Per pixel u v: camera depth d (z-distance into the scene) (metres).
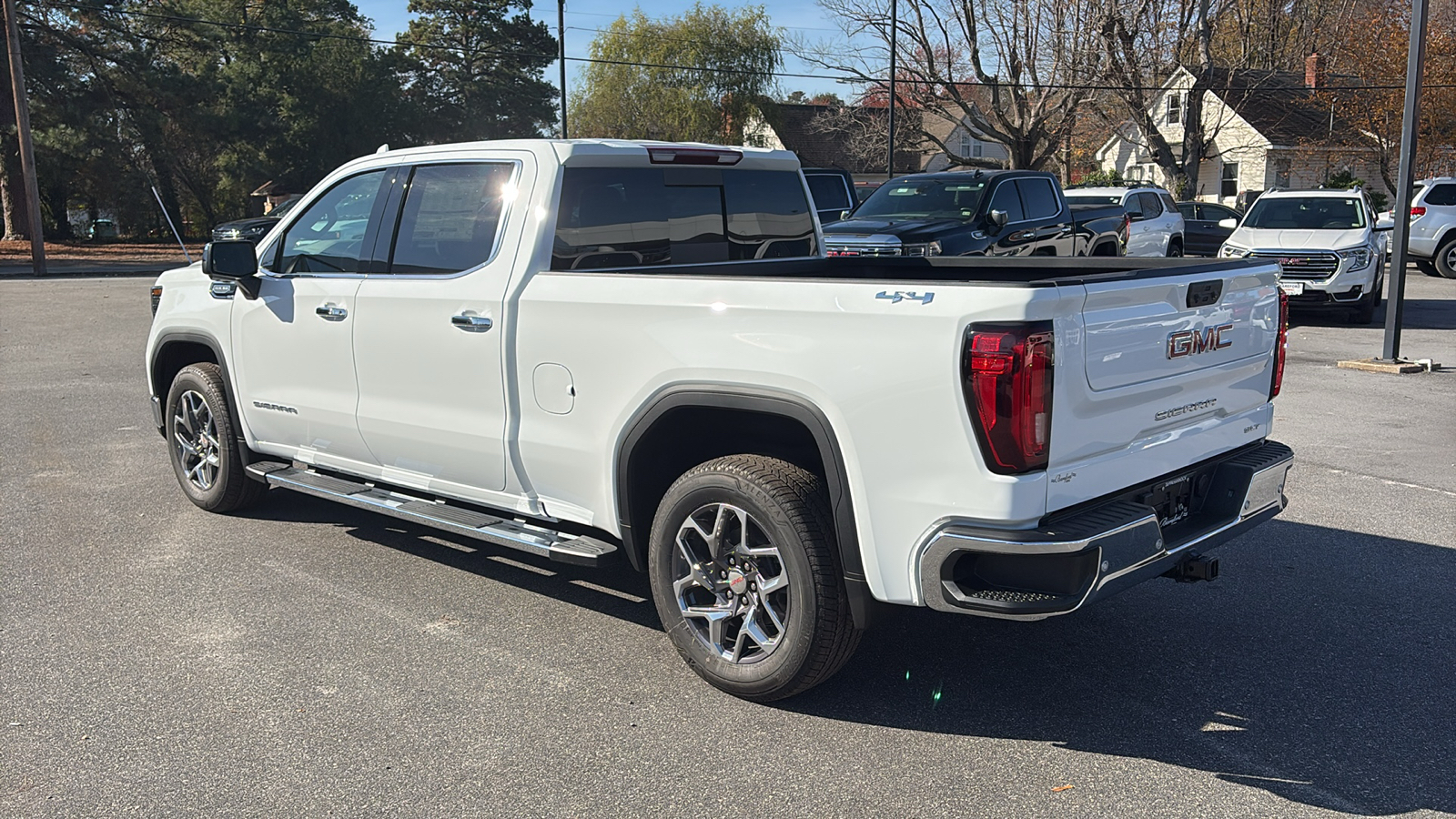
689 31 52.38
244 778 3.41
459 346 4.59
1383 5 39.59
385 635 4.53
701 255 5.11
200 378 5.99
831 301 3.51
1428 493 6.63
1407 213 11.05
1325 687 4.05
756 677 3.85
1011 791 3.34
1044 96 35.66
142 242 43.47
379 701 3.94
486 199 4.61
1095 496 3.48
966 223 12.73
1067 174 44.66
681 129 52.94
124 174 39.19
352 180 5.21
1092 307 3.35
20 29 35.59
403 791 3.34
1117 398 3.47
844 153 55.38
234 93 42.88
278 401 5.54
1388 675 4.15
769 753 3.58
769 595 3.84
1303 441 8.04
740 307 3.72
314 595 4.98
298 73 46.22
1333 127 36.66
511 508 4.62
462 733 3.70
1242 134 41.59
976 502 3.28
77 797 3.30
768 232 5.49
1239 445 4.20
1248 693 4.00
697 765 3.49
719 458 4.13
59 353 12.55
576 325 4.17
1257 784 3.38
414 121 49.91
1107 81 34.72
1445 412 9.09
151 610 4.79
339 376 5.15
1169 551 3.63
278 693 4.00
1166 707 3.90
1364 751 3.58
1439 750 3.58
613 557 4.24
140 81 38.09
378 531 5.97
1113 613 4.78
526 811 3.23
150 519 6.14
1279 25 52.88
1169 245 19.31
